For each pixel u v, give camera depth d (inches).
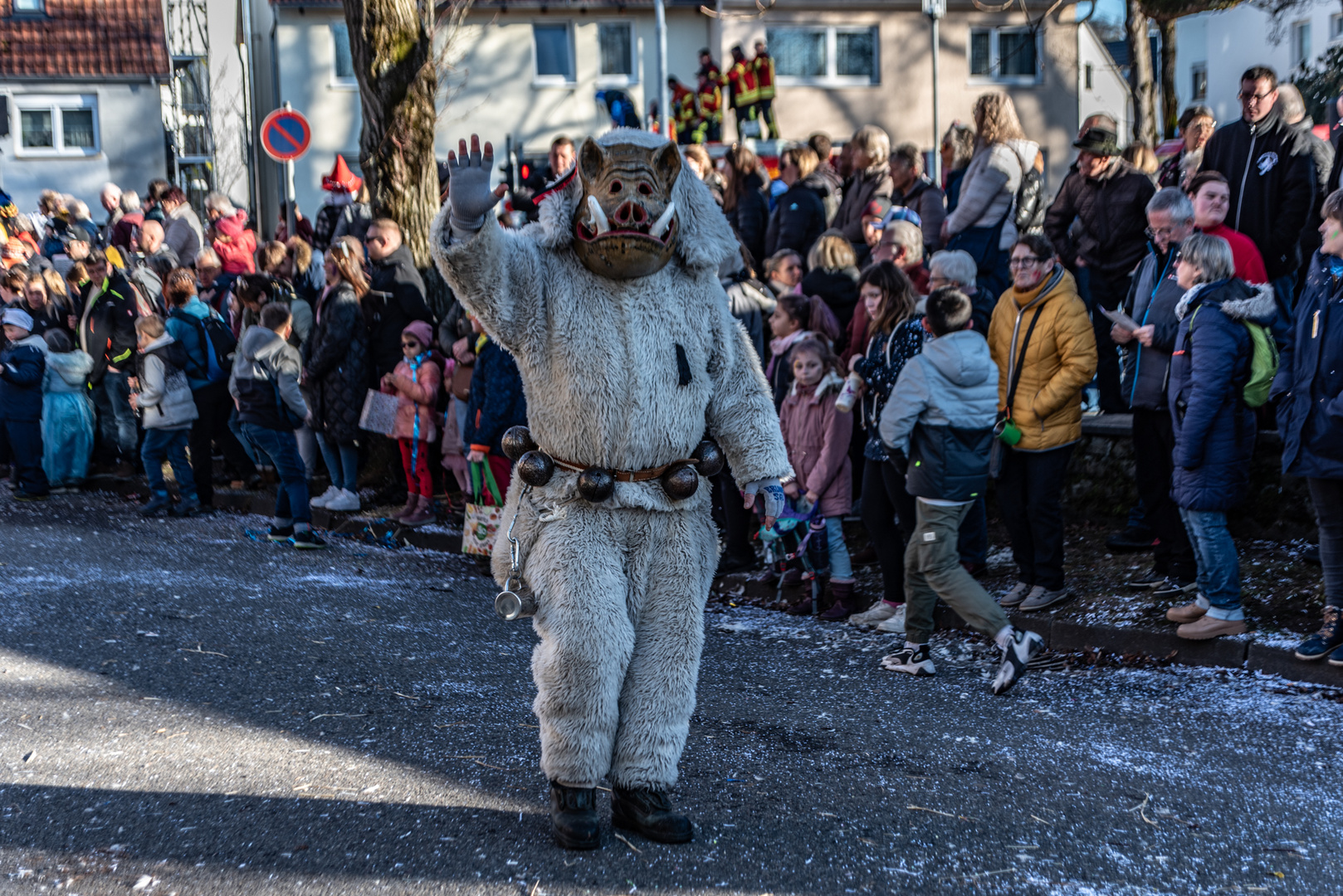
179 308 359.3
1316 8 686.5
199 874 133.0
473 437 273.4
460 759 168.9
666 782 143.9
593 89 934.4
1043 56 951.0
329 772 163.6
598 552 140.1
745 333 150.8
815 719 189.0
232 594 266.1
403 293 341.1
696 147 383.2
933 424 205.2
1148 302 245.6
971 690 204.8
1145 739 179.6
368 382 338.6
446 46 403.5
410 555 311.9
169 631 234.5
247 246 452.8
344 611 252.8
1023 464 243.3
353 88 914.7
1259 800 157.3
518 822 147.9
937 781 163.6
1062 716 190.9
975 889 133.3
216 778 160.7
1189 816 152.2
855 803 155.7
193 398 360.8
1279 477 263.9
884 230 284.4
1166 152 383.6
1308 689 198.8
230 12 960.9
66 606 250.5
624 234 134.3
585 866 136.3
